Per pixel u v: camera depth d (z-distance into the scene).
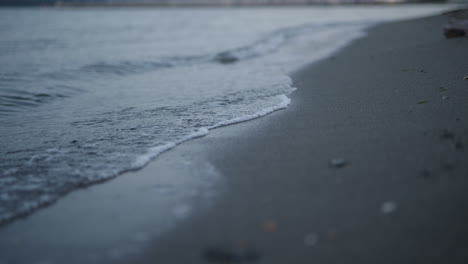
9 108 1.91
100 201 1.25
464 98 1.53
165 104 1.89
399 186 1.19
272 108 1.72
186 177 1.32
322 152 1.35
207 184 1.28
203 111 1.77
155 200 1.24
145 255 1.10
